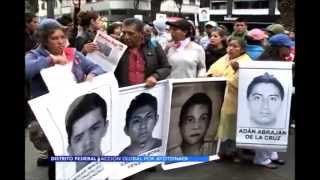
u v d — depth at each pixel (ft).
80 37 24.31
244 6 66.74
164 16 52.70
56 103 13.42
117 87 15.03
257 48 22.48
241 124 19.13
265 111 18.97
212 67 21.06
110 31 25.29
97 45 17.90
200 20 58.23
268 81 18.88
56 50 14.85
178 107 17.48
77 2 31.17
